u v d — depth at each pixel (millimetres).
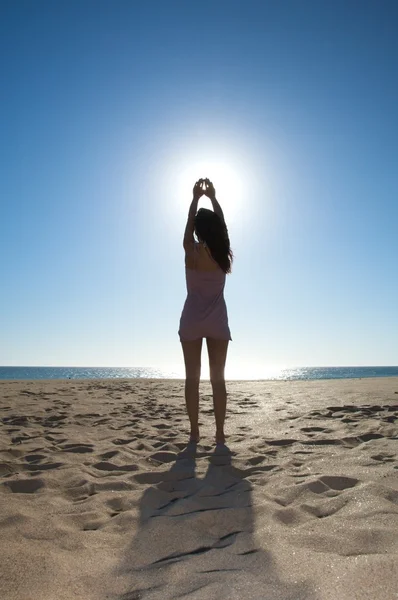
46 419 5164
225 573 1512
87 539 1843
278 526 1932
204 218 3676
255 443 3738
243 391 8797
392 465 2941
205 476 2812
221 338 3619
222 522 2012
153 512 2170
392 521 1955
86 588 1442
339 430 4230
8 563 1607
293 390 8562
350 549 1688
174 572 1536
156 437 4086
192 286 3684
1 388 9562
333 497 2320
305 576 1463
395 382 9422
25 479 2717
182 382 12586
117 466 3094
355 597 1336
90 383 11805
